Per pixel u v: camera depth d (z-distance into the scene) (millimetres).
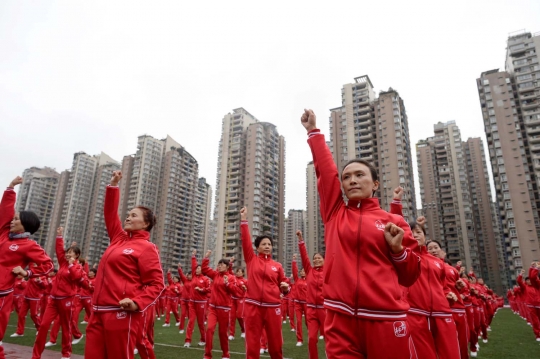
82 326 13680
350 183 2920
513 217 52250
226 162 72625
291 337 13156
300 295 11281
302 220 108250
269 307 6246
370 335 2414
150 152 81500
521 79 57781
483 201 82562
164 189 81250
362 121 65250
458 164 81250
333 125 68500
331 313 2645
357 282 2512
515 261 50812
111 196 4473
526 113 55969
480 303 11922
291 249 103500
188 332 10211
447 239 78438
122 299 3785
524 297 13258
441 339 5016
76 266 7863
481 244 80250
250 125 73000
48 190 92188
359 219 2730
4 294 5199
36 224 5680
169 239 79188
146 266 4082
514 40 60469
